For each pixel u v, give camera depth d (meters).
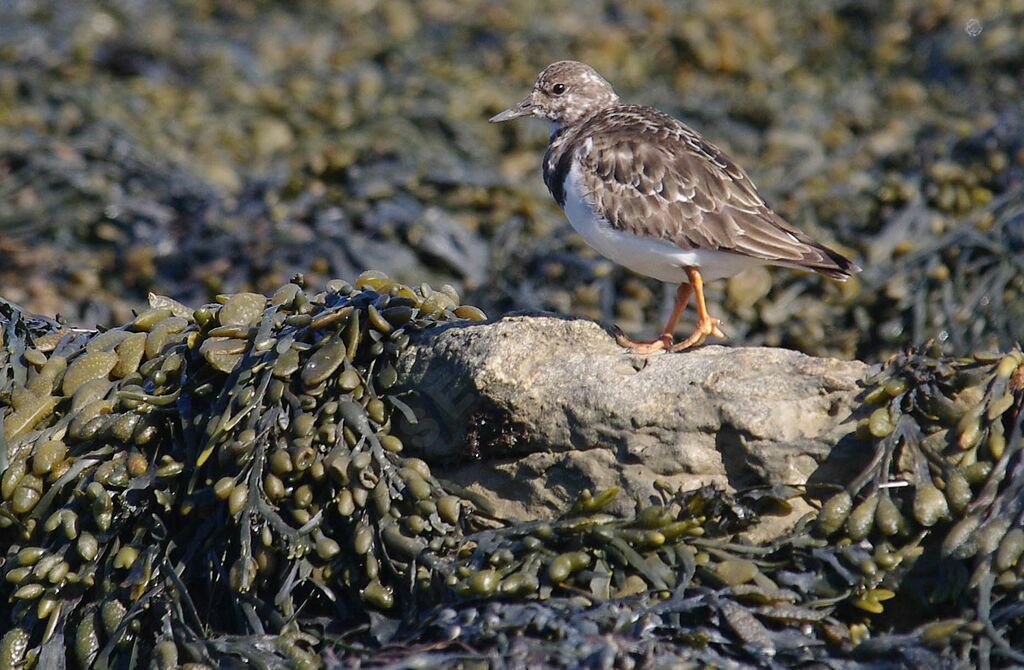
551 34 21.08
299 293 9.39
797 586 7.87
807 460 8.26
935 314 13.89
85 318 14.74
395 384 9.12
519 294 14.62
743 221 10.52
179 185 16.83
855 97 19.72
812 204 15.71
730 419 8.38
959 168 15.37
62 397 9.35
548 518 8.70
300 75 20.34
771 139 18.28
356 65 20.98
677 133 10.95
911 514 7.99
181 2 23.44
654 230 10.55
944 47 20.48
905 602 7.94
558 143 11.78
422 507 8.44
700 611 7.78
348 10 22.94
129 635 8.51
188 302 15.03
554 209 16.19
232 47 21.53
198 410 9.02
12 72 18.70
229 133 18.59
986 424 8.02
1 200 16.31
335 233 15.30
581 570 8.00
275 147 18.44
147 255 15.61
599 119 11.55
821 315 14.10
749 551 8.00
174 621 8.38
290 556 8.39
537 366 8.98
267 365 8.77
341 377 8.84
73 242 16.17
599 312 14.39
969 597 7.66
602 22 21.52
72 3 22.44
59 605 8.68
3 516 8.87
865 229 15.38
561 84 12.43
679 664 7.44
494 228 15.62
